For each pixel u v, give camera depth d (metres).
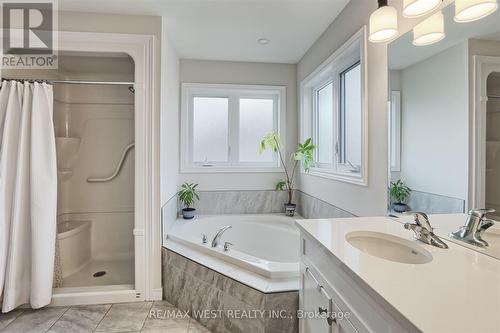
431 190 1.24
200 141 3.21
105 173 2.82
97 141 2.80
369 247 1.27
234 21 2.19
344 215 1.97
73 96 2.77
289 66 3.17
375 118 1.60
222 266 1.82
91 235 2.79
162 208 2.22
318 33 2.38
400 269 0.88
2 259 1.83
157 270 2.16
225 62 3.08
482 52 1.00
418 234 1.15
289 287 1.55
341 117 2.36
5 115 1.87
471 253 1.00
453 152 1.13
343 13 1.98
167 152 2.41
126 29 2.10
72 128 2.78
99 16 2.08
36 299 1.89
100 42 2.08
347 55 1.99
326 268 1.14
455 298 0.69
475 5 0.99
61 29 2.05
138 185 2.13
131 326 1.81
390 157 1.48
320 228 1.34
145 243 2.14
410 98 1.35
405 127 1.38
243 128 3.25
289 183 3.09
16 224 1.87
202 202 3.09
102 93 2.80
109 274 2.46
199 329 1.80
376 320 0.78
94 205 2.81
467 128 1.06
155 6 1.99
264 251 2.74
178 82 2.96
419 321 0.60
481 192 1.02
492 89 0.97
